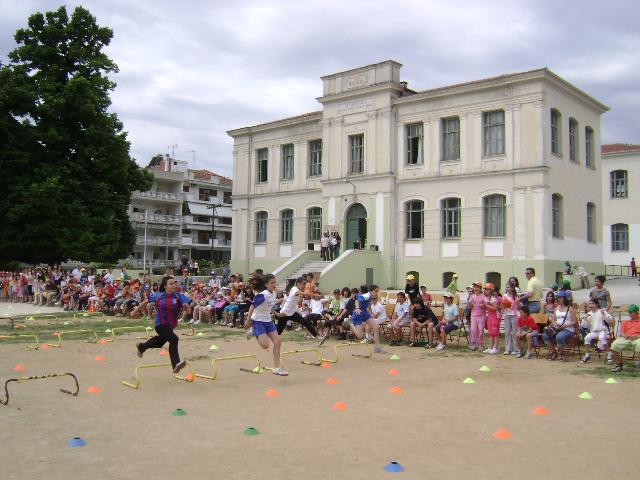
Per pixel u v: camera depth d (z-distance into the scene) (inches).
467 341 724.0
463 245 1230.3
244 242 1659.7
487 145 1214.3
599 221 1362.0
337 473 255.3
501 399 406.6
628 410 376.2
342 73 1407.5
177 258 2800.2
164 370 510.3
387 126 1330.0
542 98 1138.7
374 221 1348.4
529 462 271.3
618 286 1275.8
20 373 490.6
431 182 1278.3
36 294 1299.2
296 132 1557.6
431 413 363.3
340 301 789.9
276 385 451.2
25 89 1455.5
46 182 1406.3
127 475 252.2
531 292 649.6
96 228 1504.7
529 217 1145.4
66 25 1552.7
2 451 284.0
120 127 1616.6
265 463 268.1
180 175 2790.4
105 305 1047.6
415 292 729.6
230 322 880.9
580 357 592.7
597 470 260.8
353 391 430.6
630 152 1769.2
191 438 306.7
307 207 1525.6
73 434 313.7
